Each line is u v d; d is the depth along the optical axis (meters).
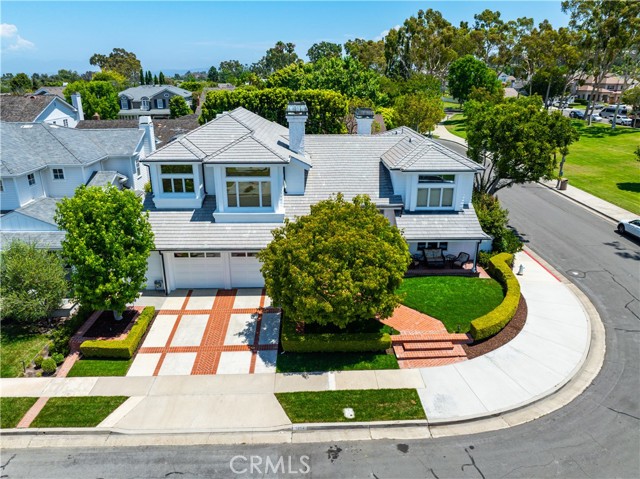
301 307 16.22
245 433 13.93
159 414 14.62
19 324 19.84
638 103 68.25
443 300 20.95
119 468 12.67
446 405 14.94
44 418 14.45
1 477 12.37
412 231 23.31
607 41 66.62
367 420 14.30
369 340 17.47
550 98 83.00
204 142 23.12
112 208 17.83
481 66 84.75
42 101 50.38
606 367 17.03
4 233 24.55
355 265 16.39
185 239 21.70
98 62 193.75
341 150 26.72
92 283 17.61
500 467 12.54
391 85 82.44
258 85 71.62
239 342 18.42
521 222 32.38
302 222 18.14
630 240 29.17
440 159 23.55
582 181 43.12
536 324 19.56
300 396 15.38
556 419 14.43
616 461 12.70
